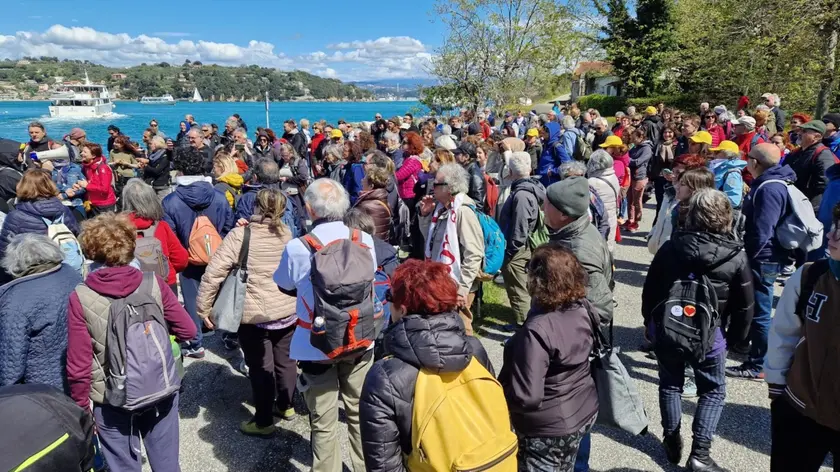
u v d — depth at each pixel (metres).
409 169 6.74
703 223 2.67
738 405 3.83
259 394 3.51
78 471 1.51
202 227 4.45
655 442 3.43
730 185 4.41
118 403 2.35
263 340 3.45
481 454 1.65
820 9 15.39
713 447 3.37
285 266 2.72
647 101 27.09
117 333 2.34
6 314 2.48
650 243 4.29
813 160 5.02
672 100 25.80
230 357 4.84
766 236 3.90
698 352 2.67
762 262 3.99
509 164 4.66
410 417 1.75
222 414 3.90
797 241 3.85
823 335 2.07
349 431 2.94
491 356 4.69
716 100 22.42
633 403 2.44
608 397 2.43
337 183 2.84
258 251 3.28
